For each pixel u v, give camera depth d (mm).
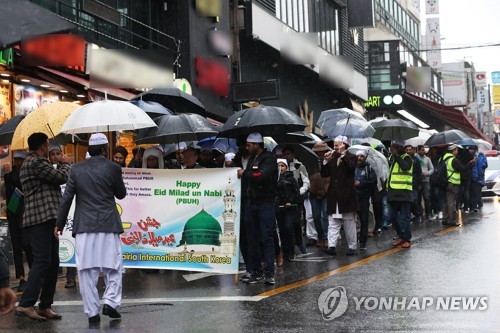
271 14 32094
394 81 52469
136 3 24703
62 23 6164
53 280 9656
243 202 13172
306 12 37812
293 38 33844
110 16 22391
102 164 9477
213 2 27609
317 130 41625
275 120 13258
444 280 11320
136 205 12766
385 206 21953
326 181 17391
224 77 28188
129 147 22156
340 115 20484
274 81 28328
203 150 15273
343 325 8461
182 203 12656
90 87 18500
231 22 30094
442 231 19391
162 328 8641
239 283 12172
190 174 12625
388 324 8430
